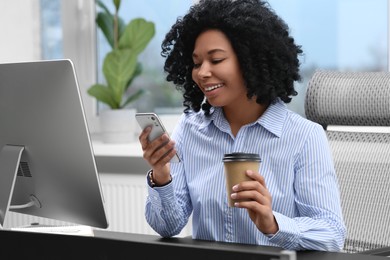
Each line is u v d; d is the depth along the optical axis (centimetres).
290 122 192
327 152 190
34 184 185
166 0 380
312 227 173
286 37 196
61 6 411
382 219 217
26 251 124
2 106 181
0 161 185
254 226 188
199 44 187
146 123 169
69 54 411
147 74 389
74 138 168
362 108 224
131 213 359
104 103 385
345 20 327
